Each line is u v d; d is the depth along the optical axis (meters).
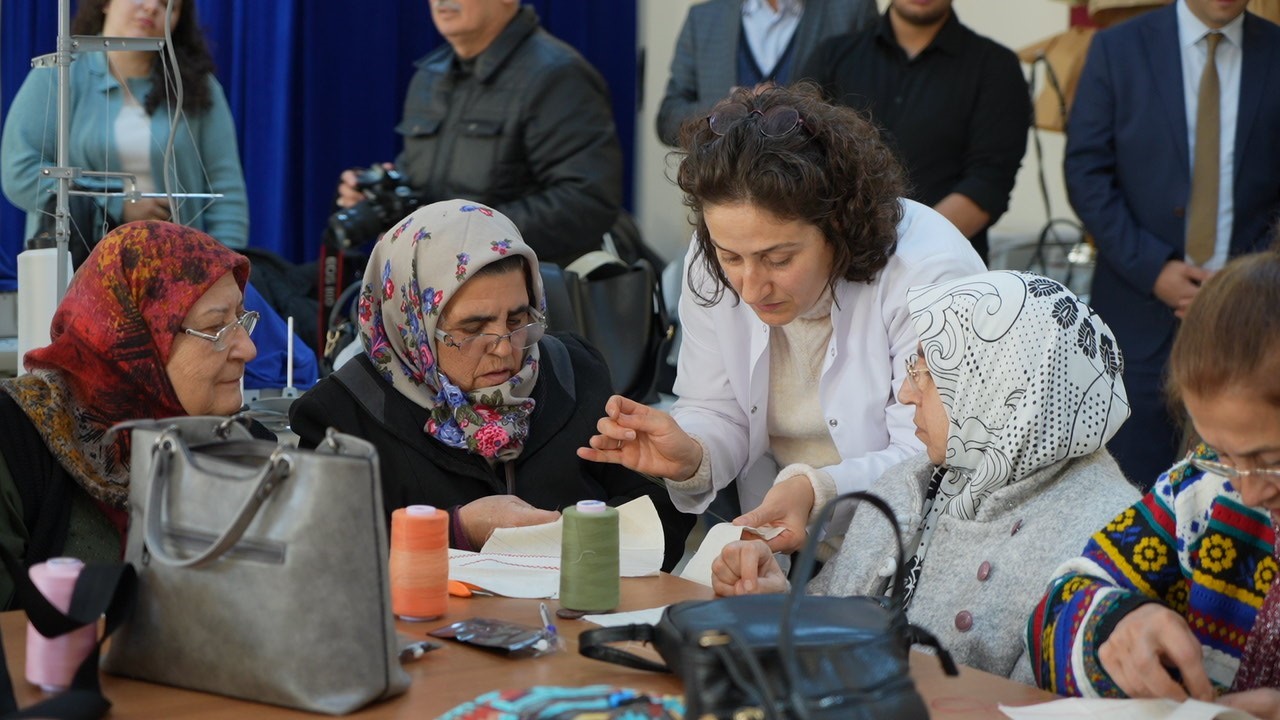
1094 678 1.58
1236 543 1.61
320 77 5.11
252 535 1.48
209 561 1.48
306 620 1.46
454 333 2.43
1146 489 3.79
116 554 2.10
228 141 3.68
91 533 2.09
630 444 2.46
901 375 2.46
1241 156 3.72
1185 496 1.66
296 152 5.12
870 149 2.37
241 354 2.16
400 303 2.46
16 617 1.79
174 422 1.64
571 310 3.21
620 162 3.88
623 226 4.63
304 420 2.45
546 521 2.20
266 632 1.48
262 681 1.49
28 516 2.05
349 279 3.65
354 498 1.47
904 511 2.16
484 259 2.39
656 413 2.43
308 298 4.00
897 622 1.45
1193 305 1.47
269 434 2.28
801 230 2.30
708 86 4.72
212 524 1.50
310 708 1.47
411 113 3.93
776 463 2.72
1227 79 3.73
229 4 4.89
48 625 1.46
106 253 2.10
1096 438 1.99
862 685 1.34
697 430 2.61
